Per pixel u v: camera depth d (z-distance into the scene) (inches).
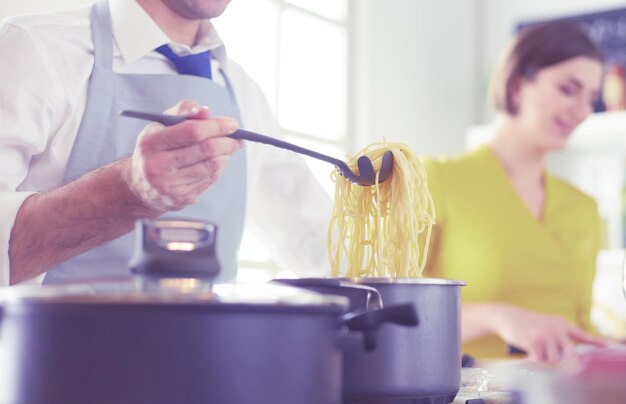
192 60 59.6
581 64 93.9
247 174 64.2
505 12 152.9
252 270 110.3
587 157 140.4
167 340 21.3
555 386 21.5
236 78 65.9
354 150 129.0
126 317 21.4
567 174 142.3
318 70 125.8
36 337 21.9
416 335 31.8
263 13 115.7
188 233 23.9
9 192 44.9
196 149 35.8
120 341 21.3
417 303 31.9
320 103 126.1
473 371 41.6
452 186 93.7
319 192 66.3
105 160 54.6
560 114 94.1
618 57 137.6
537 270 92.1
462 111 150.6
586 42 95.0
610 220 135.0
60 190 42.4
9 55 51.3
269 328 22.2
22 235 42.3
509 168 97.0
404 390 31.5
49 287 24.0
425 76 141.5
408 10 138.3
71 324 21.5
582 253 97.3
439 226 92.8
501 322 73.6
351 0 130.5
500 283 91.1
